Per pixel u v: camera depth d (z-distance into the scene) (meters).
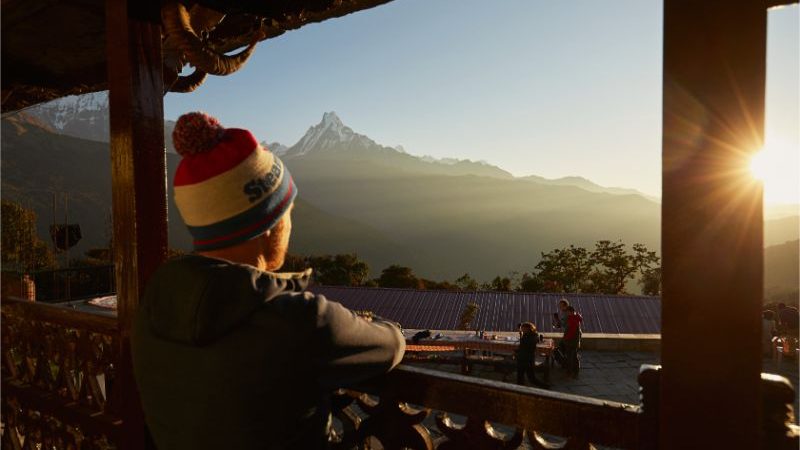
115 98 2.21
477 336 11.79
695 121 1.22
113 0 2.19
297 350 1.12
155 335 1.23
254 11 2.63
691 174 1.23
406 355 10.91
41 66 3.74
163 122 2.29
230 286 1.14
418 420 1.69
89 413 2.42
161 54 2.28
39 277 23.61
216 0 2.48
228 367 1.12
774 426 1.17
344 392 1.85
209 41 3.20
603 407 1.40
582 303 25.39
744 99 1.18
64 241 19.05
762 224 1.16
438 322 24.44
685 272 1.24
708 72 1.21
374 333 1.29
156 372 1.22
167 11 2.21
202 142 1.20
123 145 2.20
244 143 1.24
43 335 2.77
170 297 1.21
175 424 1.19
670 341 1.26
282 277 1.28
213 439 1.15
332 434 1.86
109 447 2.40
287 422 1.16
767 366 10.27
